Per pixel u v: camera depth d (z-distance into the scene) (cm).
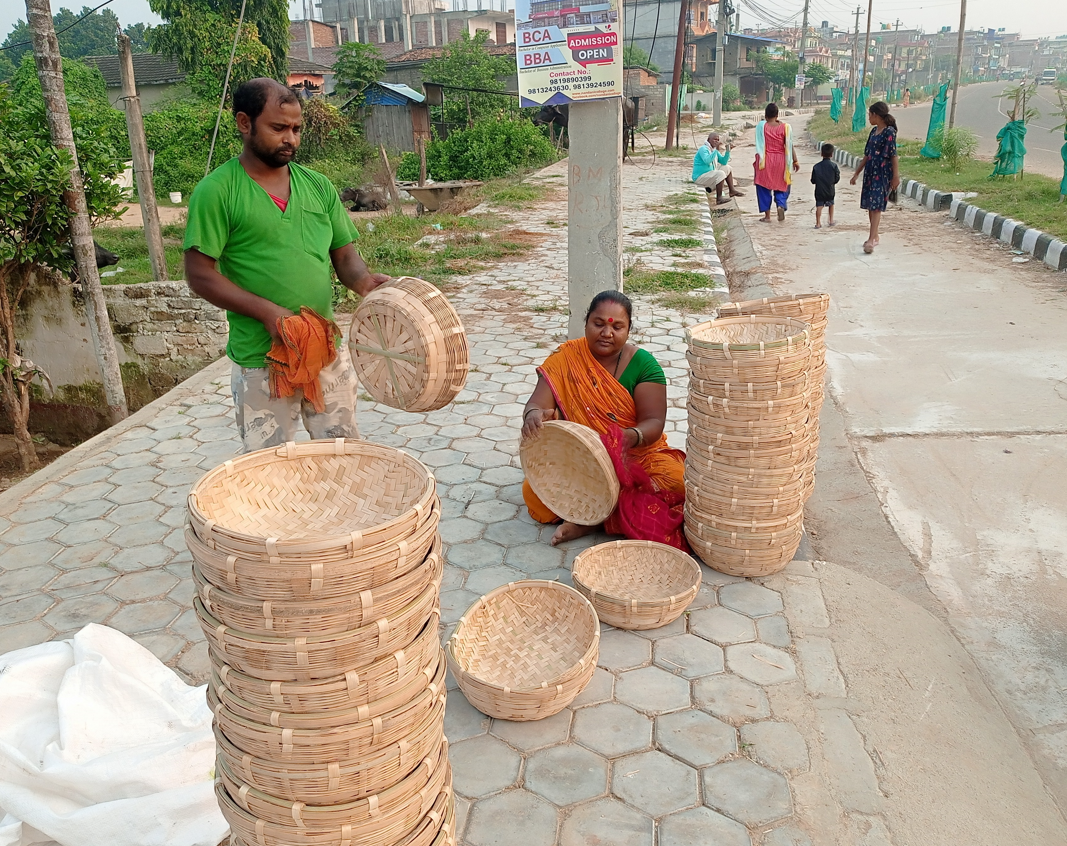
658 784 254
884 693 295
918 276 929
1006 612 360
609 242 512
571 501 398
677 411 553
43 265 828
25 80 2744
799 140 3291
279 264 312
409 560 160
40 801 223
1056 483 462
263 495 189
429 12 5891
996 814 250
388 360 288
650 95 4247
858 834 238
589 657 280
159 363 880
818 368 381
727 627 331
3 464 849
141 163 1009
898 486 466
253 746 169
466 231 1289
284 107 293
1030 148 2131
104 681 249
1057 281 869
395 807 179
